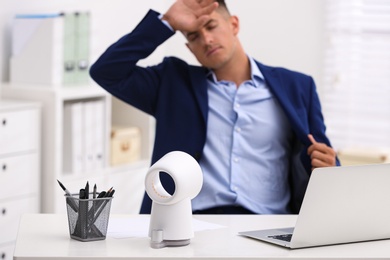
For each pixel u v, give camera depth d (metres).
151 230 2.08
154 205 2.08
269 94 3.03
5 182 3.99
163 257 1.94
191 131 2.94
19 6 4.57
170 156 2.11
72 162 4.38
